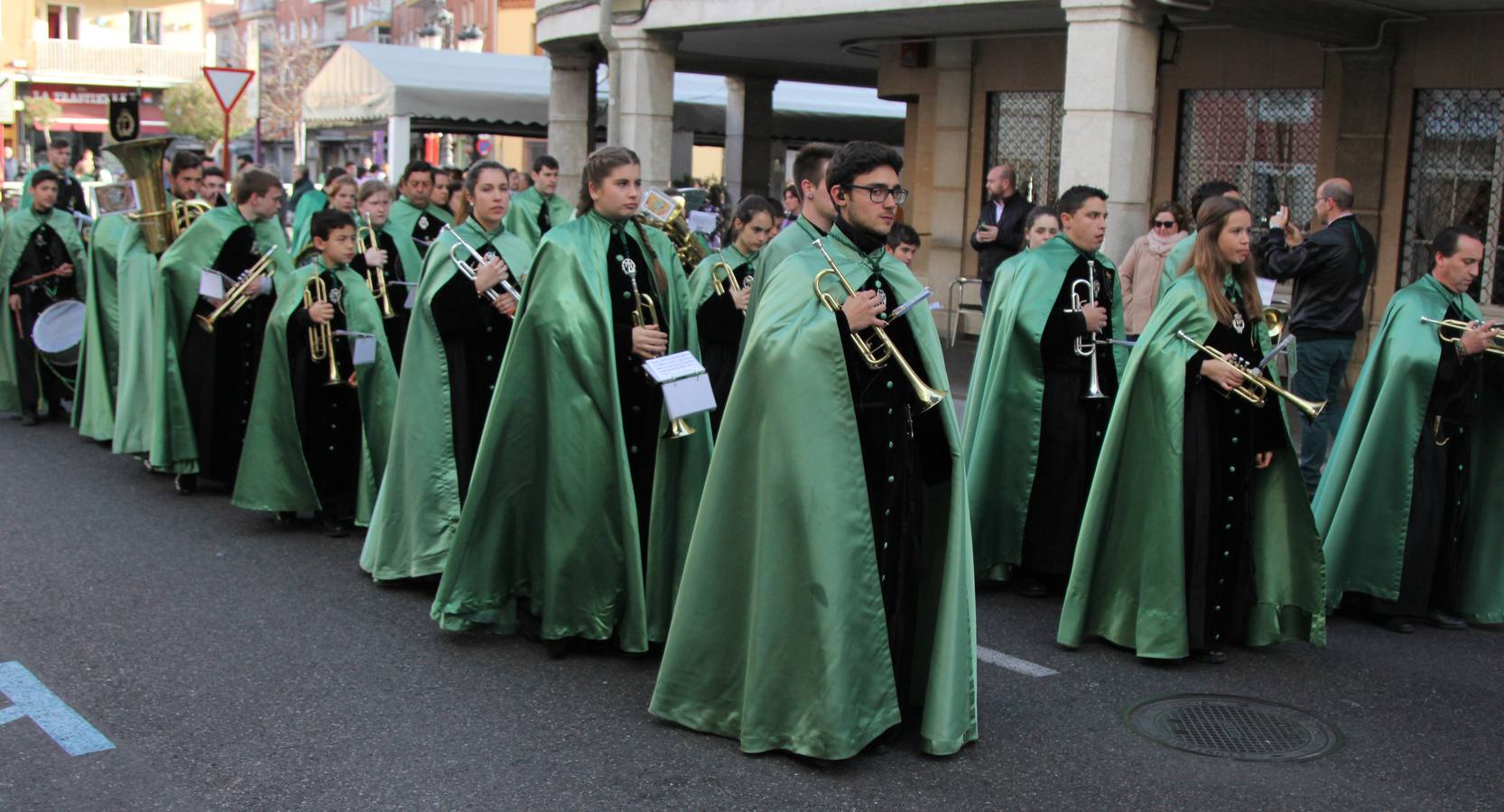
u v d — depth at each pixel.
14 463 9.85
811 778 4.83
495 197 7.18
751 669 4.91
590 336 5.74
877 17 12.98
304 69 45.72
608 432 5.79
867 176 4.89
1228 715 5.56
